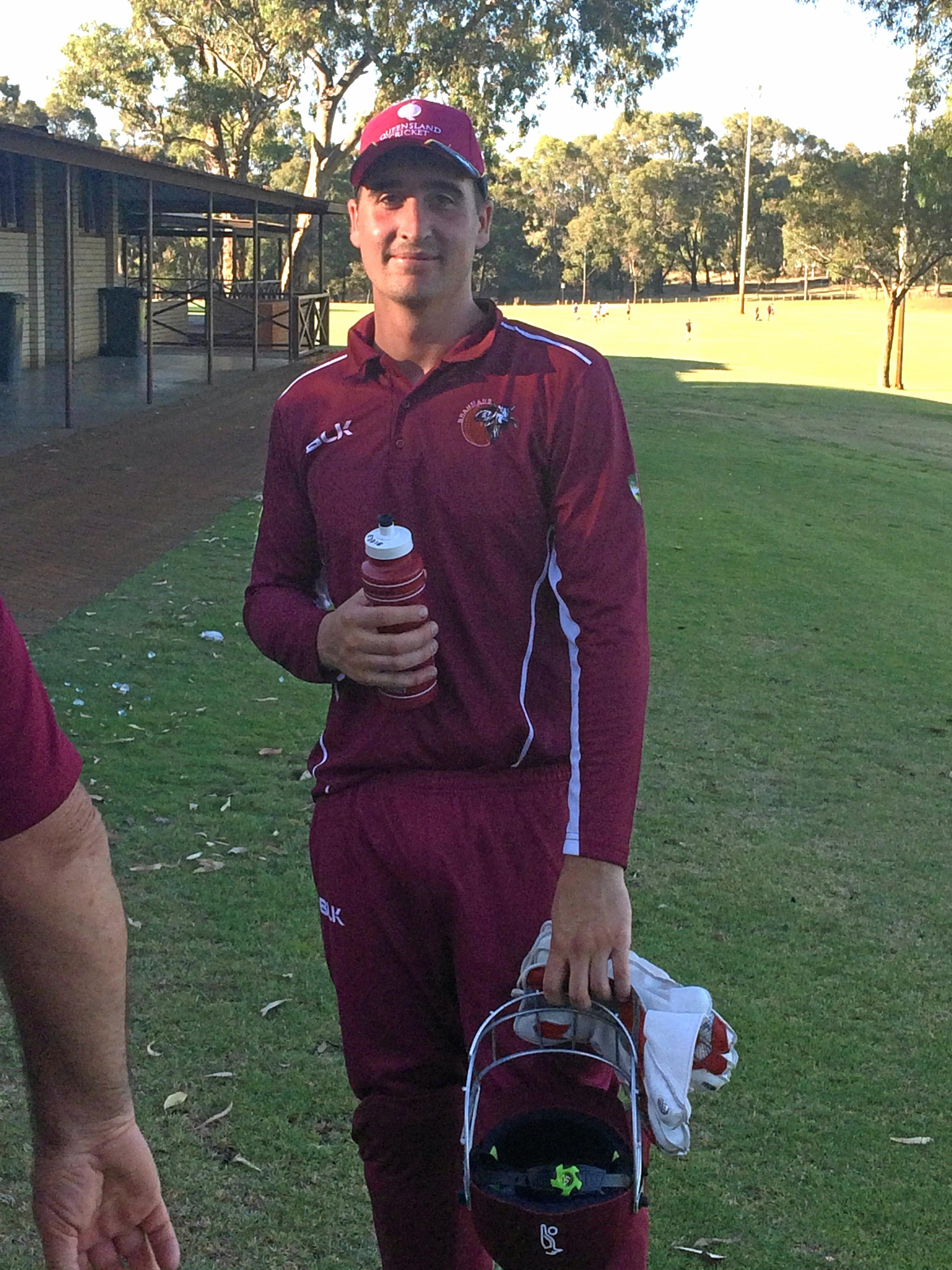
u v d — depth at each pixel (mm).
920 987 4254
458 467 2186
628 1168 1892
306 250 52344
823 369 40781
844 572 11391
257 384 20625
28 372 20984
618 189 115688
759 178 117938
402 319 2260
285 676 6867
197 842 4820
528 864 2211
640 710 2115
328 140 38281
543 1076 2158
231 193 20828
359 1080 2393
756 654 8477
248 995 3811
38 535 9445
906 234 35625
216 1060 3488
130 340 24750
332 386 2314
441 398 2209
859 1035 3916
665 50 35562
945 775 6469
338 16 34625
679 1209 3072
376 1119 2375
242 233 30641
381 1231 2436
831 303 101688
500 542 2191
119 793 5184
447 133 2205
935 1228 3049
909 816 5887
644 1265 2068
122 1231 1580
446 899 2230
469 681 2205
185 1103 3285
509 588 2203
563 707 2246
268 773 5547
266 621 2373
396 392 2256
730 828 5570
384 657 2080
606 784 2076
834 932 4621
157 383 20141
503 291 119562
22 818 1426
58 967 1472
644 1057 1944
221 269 40688
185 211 26562
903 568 11875
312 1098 3340
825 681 8008
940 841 5602
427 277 2223
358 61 36062
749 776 6246
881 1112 3520
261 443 14617
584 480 2154
